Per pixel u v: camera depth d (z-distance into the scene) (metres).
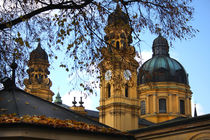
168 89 99.06
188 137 24.86
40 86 84.31
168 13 20.33
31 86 83.50
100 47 20.86
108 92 85.88
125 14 20.59
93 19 20.36
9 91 15.80
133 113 83.69
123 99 83.19
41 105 15.35
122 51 21.80
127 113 82.62
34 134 11.69
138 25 20.69
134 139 14.35
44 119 12.65
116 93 83.00
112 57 21.66
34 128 11.70
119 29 21.08
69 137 12.48
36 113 14.19
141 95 100.81
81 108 87.25
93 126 13.62
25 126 11.53
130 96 85.00
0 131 11.58
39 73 84.44
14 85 16.17
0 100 14.73
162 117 97.00
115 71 22.77
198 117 24.56
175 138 25.47
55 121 12.60
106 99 84.88
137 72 23.33
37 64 24.94
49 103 16.00
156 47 109.50
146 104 99.19
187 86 102.12
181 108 99.62
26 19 18.33
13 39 19.97
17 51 19.81
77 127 12.73
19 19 18.78
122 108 81.88
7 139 11.59
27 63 21.27
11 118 12.23
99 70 21.53
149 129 26.88
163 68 101.00
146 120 95.88
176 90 99.25
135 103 84.81
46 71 84.81
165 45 109.38
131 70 22.61
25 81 22.72
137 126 83.19
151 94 99.06
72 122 13.32
